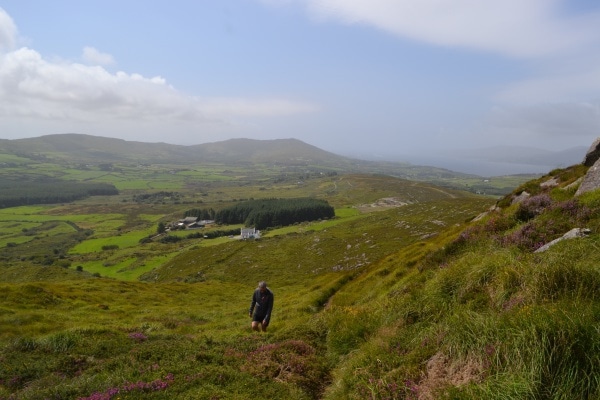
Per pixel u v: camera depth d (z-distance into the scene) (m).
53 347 15.27
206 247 155.12
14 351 14.89
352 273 39.34
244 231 176.00
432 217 138.25
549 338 6.66
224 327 26.09
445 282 12.44
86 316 31.98
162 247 178.12
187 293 61.22
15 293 35.38
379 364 9.76
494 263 11.43
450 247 19.64
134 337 17.39
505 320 7.88
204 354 12.96
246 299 57.91
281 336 15.36
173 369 11.58
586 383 5.98
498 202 33.34
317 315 18.78
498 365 7.03
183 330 24.23
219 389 10.13
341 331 14.12
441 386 7.54
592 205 14.77
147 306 44.56
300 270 107.31
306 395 10.31
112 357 14.12
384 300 16.62
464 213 133.25
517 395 6.11
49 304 35.47
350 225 166.00
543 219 15.70
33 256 167.12
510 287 9.73
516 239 15.27
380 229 134.75
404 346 10.31
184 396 9.68
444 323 9.77
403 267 25.94
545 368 6.36
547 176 31.20
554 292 8.48
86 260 155.62
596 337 6.27
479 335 8.09
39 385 11.62
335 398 9.46
